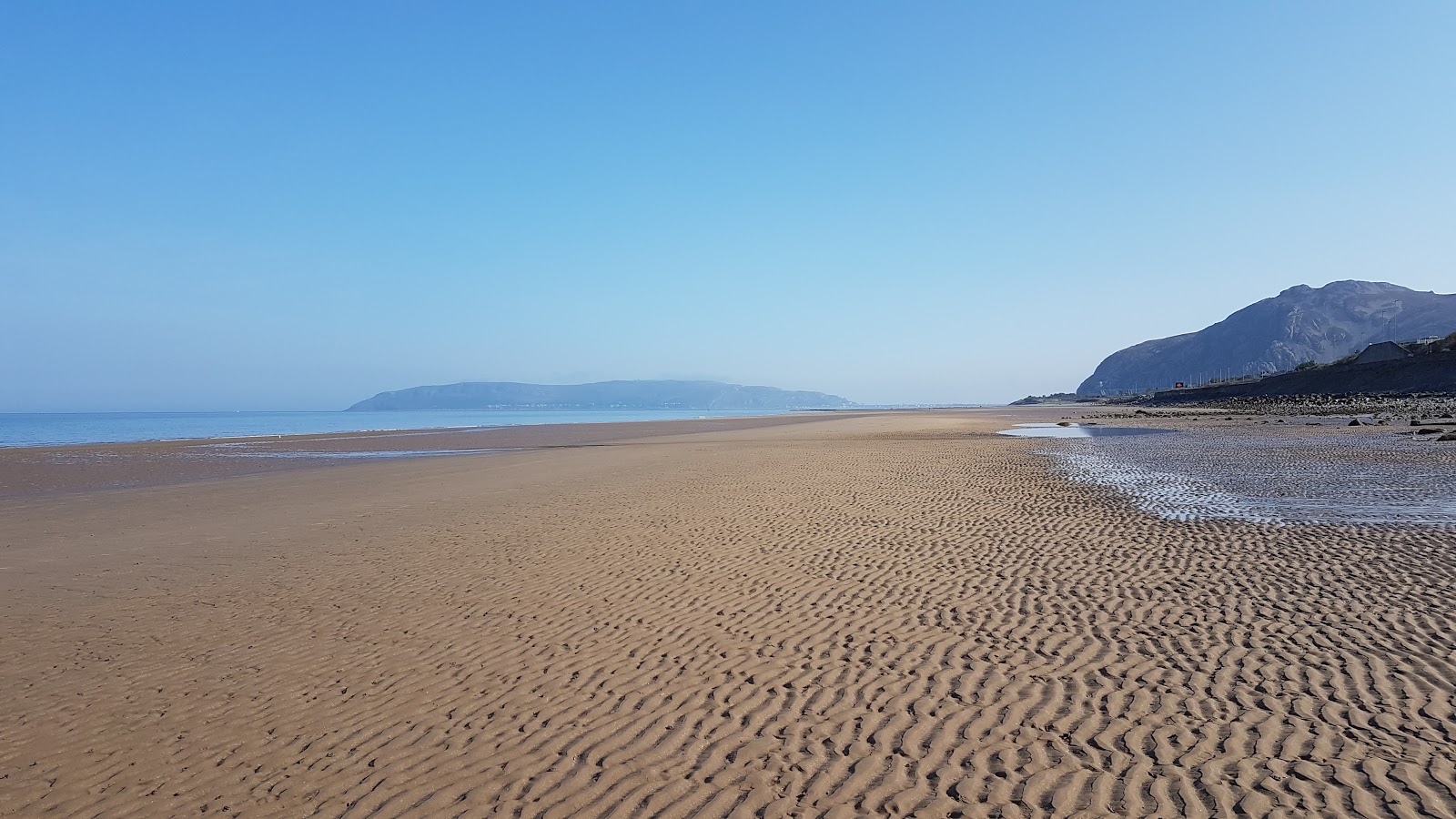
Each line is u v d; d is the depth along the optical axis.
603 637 6.97
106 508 16.97
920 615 7.46
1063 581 8.64
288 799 4.24
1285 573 8.78
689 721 5.17
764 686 5.75
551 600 8.25
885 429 54.78
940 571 9.26
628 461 26.97
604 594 8.45
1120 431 43.66
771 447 34.75
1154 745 4.66
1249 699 5.29
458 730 5.08
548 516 14.16
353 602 8.29
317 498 17.91
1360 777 4.21
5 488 21.95
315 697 5.67
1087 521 12.65
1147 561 9.62
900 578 8.95
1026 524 12.35
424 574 9.56
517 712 5.36
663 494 17.06
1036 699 5.40
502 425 82.56
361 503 16.67
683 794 4.23
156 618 7.83
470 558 10.50
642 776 4.43
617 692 5.70
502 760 4.66
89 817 4.09
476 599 8.34
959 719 5.10
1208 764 4.41
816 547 10.79
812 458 27.16
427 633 7.16
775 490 17.47
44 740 5.03
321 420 139.12
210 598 8.60
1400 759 4.39
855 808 4.05
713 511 14.28
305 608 8.10
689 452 31.64
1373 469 19.39
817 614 7.56
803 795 4.19
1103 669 5.94
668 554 10.48
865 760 4.57
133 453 35.84
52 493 20.44
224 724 5.21
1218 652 6.22
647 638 6.93
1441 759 4.38
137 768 4.62
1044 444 33.12
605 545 11.21
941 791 4.21
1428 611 7.15
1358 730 4.78
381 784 4.39
